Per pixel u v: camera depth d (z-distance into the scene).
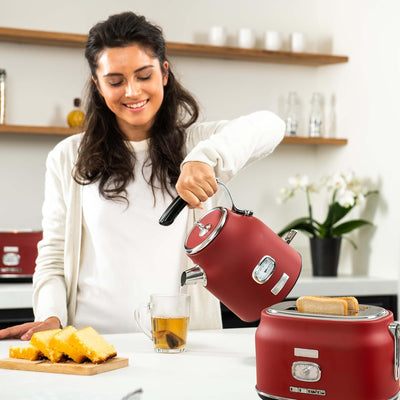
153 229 1.80
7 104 3.25
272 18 3.69
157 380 1.14
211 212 1.31
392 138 3.27
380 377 0.95
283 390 0.98
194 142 1.91
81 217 1.84
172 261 1.81
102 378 1.15
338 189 3.33
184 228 1.83
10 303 2.71
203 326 1.84
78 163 1.82
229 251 1.24
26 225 3.30
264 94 3.68
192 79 3.54
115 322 1.79
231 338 1.51
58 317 1.71
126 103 1.69
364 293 3.17
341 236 3.37
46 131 3.16
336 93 3.66
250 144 1.55
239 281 1.25
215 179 1.35
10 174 3.27
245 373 1.18
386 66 3.30
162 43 1.74
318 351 0.96
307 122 3.77
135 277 1.79
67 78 3.34
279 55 3.50
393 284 3.21
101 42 1.68
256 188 3.67
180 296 1.35
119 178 1.81
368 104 3.43
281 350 0.98
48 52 3.31
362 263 3.46
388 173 3.29
